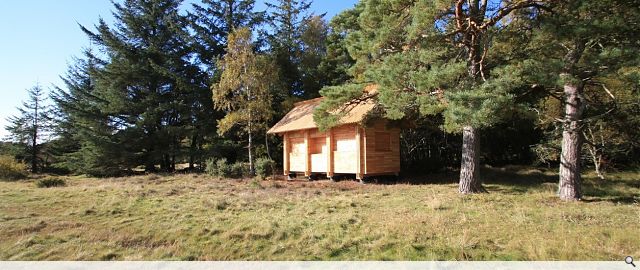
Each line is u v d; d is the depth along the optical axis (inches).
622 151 601.3
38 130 1395.2
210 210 360.5
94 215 341.4
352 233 262.8
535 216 301.9
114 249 239.1
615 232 241.6
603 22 312.7
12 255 228.4
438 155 861.8
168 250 235.6
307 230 271.1
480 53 415.8
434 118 661.3
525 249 216.5
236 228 280.8
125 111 1057.5
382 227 274.2
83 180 861.8
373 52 466.3
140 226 296.4
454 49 423.5
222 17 1090.7
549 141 678.5
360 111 616.7
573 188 396.5
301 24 1315.2
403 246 231.6
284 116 900.6
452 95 319.9
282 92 989.2
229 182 676.7
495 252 216.1
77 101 1155.3
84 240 257.1
